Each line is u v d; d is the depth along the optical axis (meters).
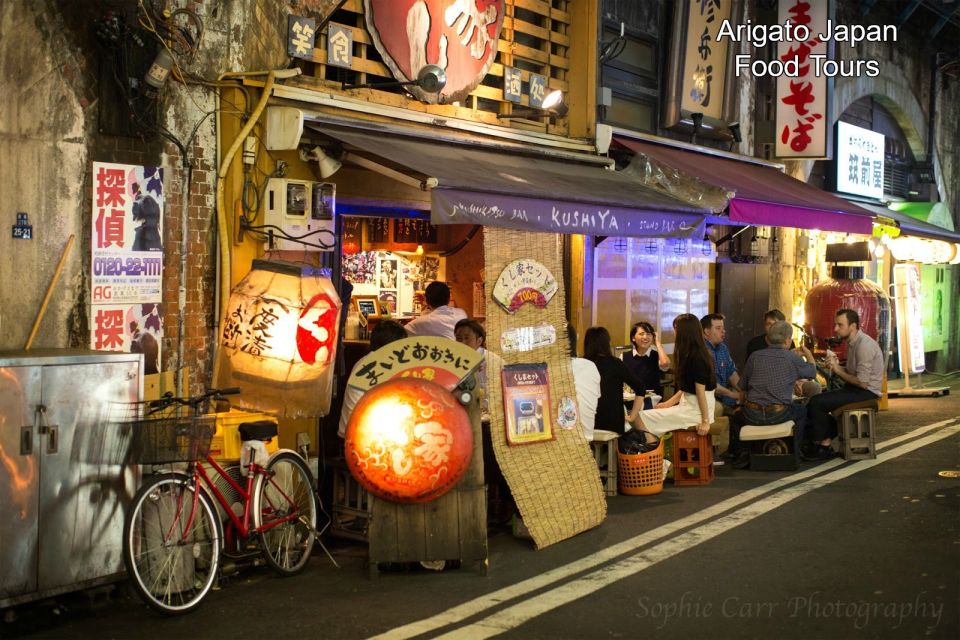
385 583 6.87
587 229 9.05
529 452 8.15
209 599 6.47
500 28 10.83
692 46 14.41
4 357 5.74
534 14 11.95
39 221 6.77
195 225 7.80
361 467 6.88
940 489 9.89
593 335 9.70
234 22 8.00
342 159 8.57
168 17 7.38
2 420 5.64
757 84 16.83
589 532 8.23
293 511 7.19
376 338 7.89
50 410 5.87
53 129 6.83
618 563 7.29
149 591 6.04
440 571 7.14
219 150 7.91
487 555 7.04
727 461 11.71
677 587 6.68
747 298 16.34
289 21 8.43
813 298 16.98
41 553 5.83
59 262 6.88
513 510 8.53
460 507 7.03
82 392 6.03
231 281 7.99
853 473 10.79
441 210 7.59
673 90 14.17
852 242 18.44
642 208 9.82
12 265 6.62
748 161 15.89
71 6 6.91
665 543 7.84
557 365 8.66
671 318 14.73
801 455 11.90
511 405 8.11
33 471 5.79
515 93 11.12
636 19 13.63
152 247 7.47
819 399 11.71
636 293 13.83
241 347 7.29
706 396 10.27
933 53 23.48
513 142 10.94
